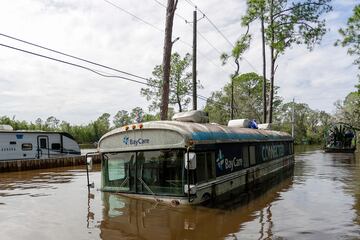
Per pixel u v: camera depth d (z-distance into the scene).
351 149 42.88
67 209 10.20
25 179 19.47
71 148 31.47
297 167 24.14
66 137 31.14
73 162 28.98
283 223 8.48
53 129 80.25
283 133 25.08
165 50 16.25
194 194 9.80
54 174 22.20
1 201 12.16
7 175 22.00
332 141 45.59
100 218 8.94
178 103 44.81
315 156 36.44
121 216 9.01
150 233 7.62
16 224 8.76
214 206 10.30
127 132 11.13
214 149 11.52
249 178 14.77
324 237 7.36
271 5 32.25
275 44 32.16
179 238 7.27
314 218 9.00
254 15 33.03
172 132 10.12
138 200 10.59
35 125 70.81
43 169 26.19
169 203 10.09
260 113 63.44
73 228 8.16
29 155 28.23
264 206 10.48
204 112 13.36
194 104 21.88
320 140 94.00
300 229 7.96
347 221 8.70
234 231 7.77
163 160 10.41
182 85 44.22
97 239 7.30
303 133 95.06
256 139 16.27
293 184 15.45
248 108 61.72
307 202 11.16
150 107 44.59
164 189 10.28
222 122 61.25
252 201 11.32
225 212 9.52
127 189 11.14
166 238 7.28
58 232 7.92
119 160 11.44
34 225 8.60
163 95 16.19
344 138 44.81
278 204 10.80
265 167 17.48
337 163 26.95
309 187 14.45
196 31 22.16
